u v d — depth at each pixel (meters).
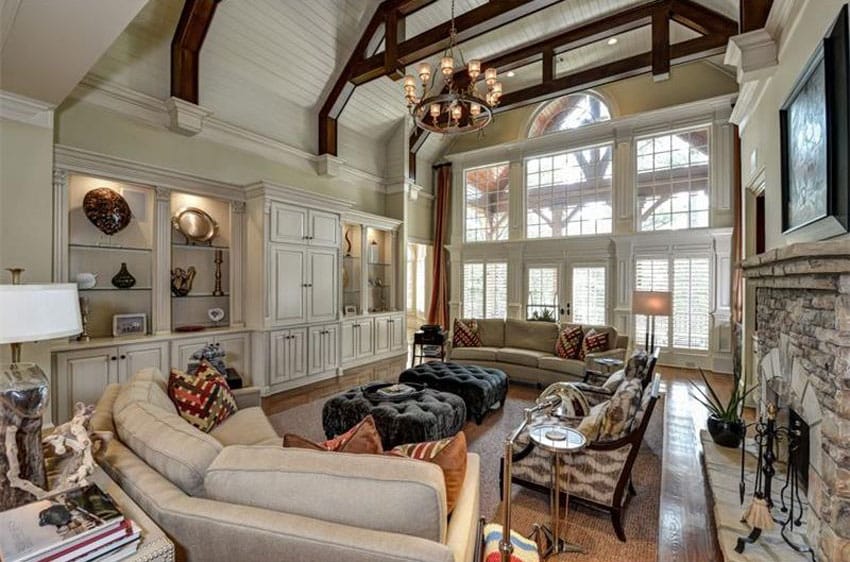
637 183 6.80
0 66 2.42
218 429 2.47
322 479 1.17
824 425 1.68
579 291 7.23
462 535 1.22
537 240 7.55
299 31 5.01
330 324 5.51
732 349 5.85
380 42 5.41
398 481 1.12
